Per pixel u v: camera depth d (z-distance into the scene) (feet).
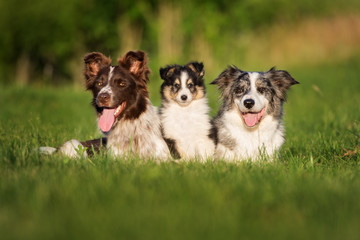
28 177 17.35
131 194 14.98
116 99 22.95
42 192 14.83
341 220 12.97
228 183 16.63
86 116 45.16
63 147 25.29
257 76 25.25
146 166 20.06
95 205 14.10
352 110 41.42
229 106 25.84
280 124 26.32
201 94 30.25
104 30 85.76
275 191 15.72
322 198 14.62
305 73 95.40
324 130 33.30
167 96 29.99
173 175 17.75
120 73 23.54
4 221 12.71
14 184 16.21
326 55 117.19
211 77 72.08
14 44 96.43
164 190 15.48
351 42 123.54
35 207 13.79
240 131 25.45
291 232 12.14
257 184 16.55
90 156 25.08
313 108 50.31
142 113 24.58
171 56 75.41
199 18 80.12
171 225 12.44
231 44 89.25
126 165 20.49
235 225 12.45
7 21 93.91
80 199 14.49
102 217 13.05
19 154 21.26
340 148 26.12
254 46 113.50
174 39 78.13
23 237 11.65
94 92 24.21
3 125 34.04
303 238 11.83
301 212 13.82
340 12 133.39
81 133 33.40
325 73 93.50
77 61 94.32
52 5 91.15
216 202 14.17
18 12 93.09
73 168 19.25
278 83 25.95
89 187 15.64
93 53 24.52
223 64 81.82
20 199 14.43
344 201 14.47
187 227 12.34
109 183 16.22
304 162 22.81
